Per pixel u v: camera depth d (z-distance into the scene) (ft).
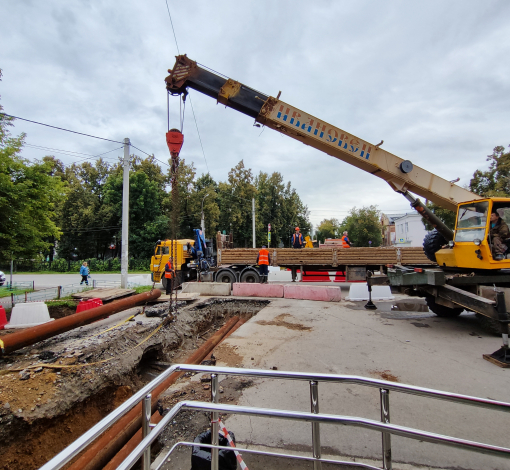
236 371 6.19
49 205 37.29
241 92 22.72
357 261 42.04
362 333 20.15
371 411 10.42
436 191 23.59
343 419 5.90
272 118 22.72
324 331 20.65
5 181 32.01
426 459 8.14
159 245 47.62
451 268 23.53
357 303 30.96
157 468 5.84
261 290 34.65
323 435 9.21
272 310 27.53
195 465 7.17
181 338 22.29
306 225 190.08
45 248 40.19
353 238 144.97
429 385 12.47
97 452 10.32
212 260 53.47
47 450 11.84
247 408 5.98
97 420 13.94
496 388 12.19
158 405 11.49
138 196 114.73
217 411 6.01
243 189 132.36
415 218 153.28
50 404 12.26
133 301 23.48
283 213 157.79
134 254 120.16
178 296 33.45
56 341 18.62
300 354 16.25
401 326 21.86
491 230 19.70
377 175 24.39
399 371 13.94
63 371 13.96
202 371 6.27
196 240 48.11
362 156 23.31
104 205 118.21
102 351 16.21
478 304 17.37
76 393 13.24
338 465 7.98
